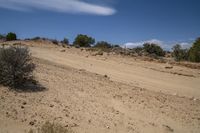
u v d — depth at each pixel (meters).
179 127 9.50
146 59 32.91
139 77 20.84
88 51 37.16
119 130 8.38
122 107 10.53
